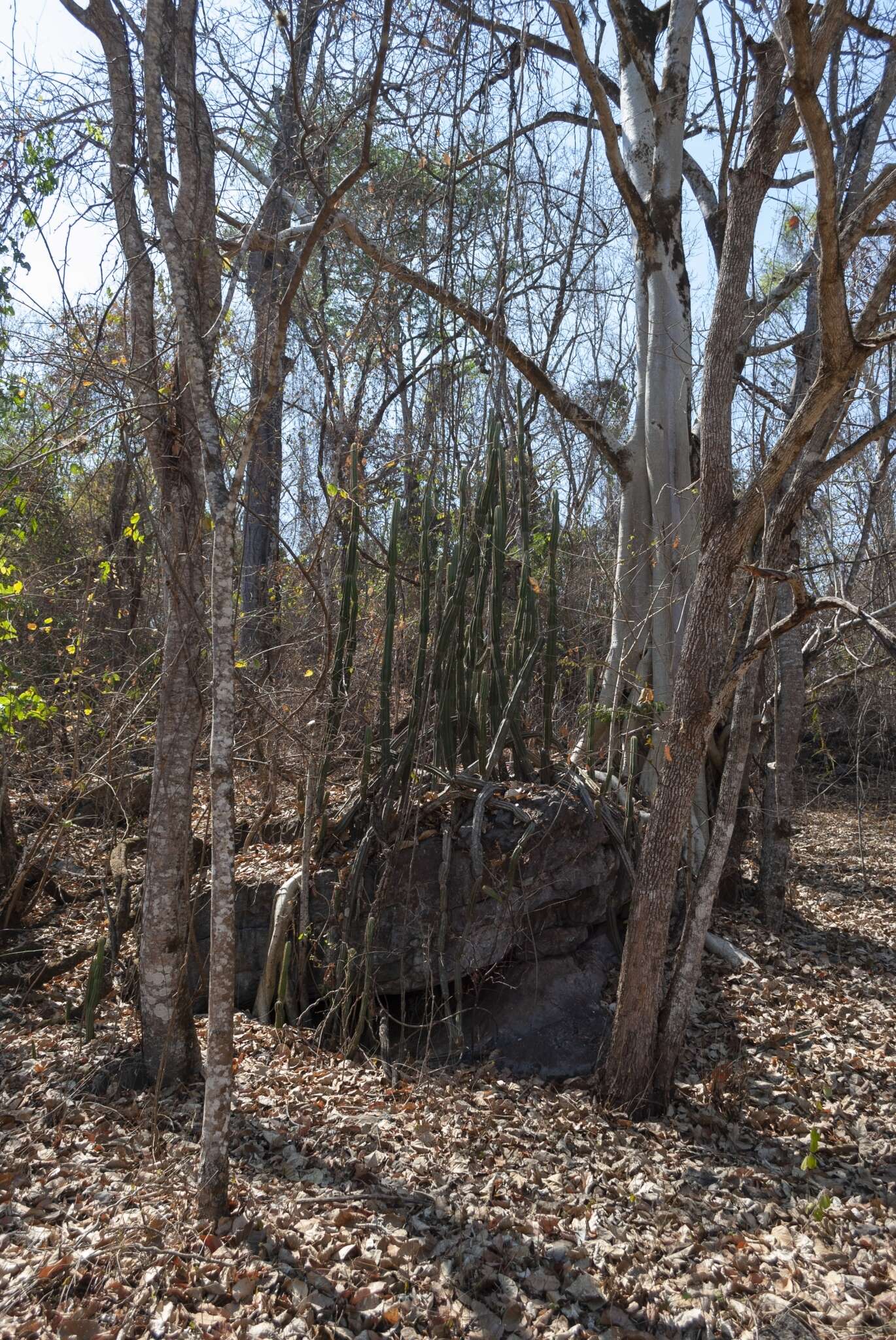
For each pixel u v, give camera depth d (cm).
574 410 924
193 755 589
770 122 579
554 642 817
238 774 1009
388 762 749
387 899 710
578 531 1214
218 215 785
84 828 954
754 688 611
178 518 571
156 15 466
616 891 789
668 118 962
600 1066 643
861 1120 608
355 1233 454
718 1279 447
